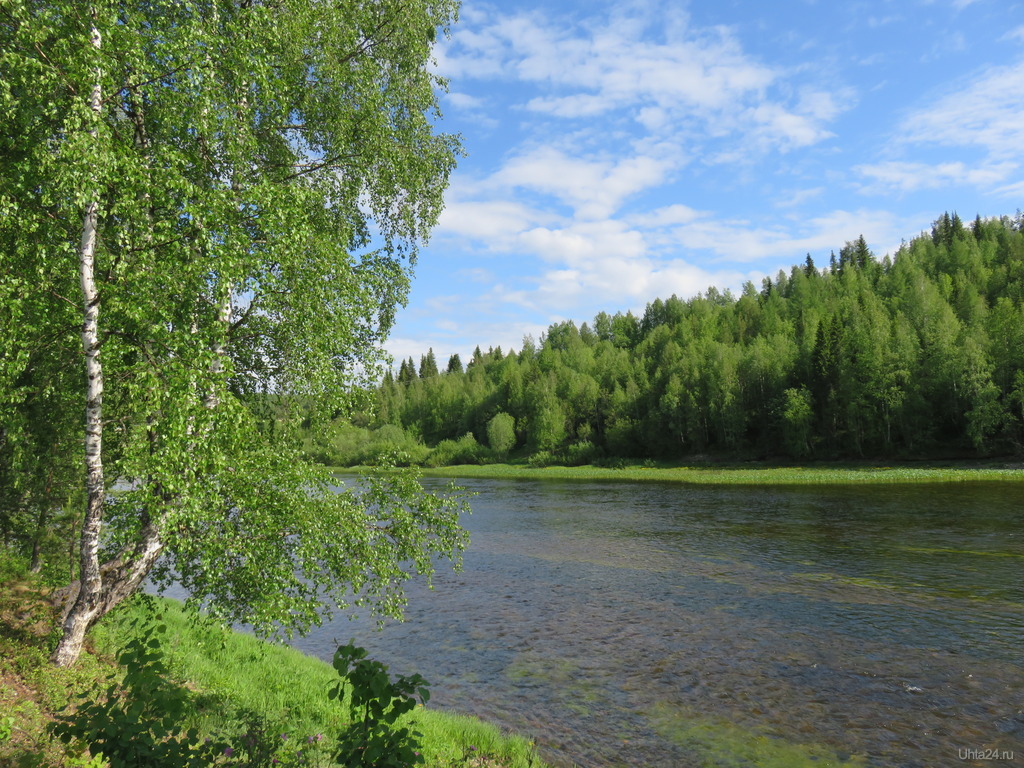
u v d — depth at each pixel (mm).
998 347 67000
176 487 7656
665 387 99000
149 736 4648
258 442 9305
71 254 8406
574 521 35875
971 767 9250
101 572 9461
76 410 11453
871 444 71562
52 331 9320
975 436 61625
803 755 9766
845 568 21328
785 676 12758
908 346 70562
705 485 57062
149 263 8094
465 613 18094
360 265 11062
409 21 12453
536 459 101438
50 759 6082
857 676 12602
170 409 7570
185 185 7891
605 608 18125
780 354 87938
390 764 4297
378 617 17656
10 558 14781
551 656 14406
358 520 9695
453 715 10992
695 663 13656
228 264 7938
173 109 8602
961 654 13453
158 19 8703
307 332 9195
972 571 20062
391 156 12211
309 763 7305
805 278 143625
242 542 8719
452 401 137750
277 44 10055
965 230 153875
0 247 8406
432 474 95062
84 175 7332
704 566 22828
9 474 11680
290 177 11352
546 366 135250
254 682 11414
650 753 9938
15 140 8641
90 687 8523
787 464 74562
